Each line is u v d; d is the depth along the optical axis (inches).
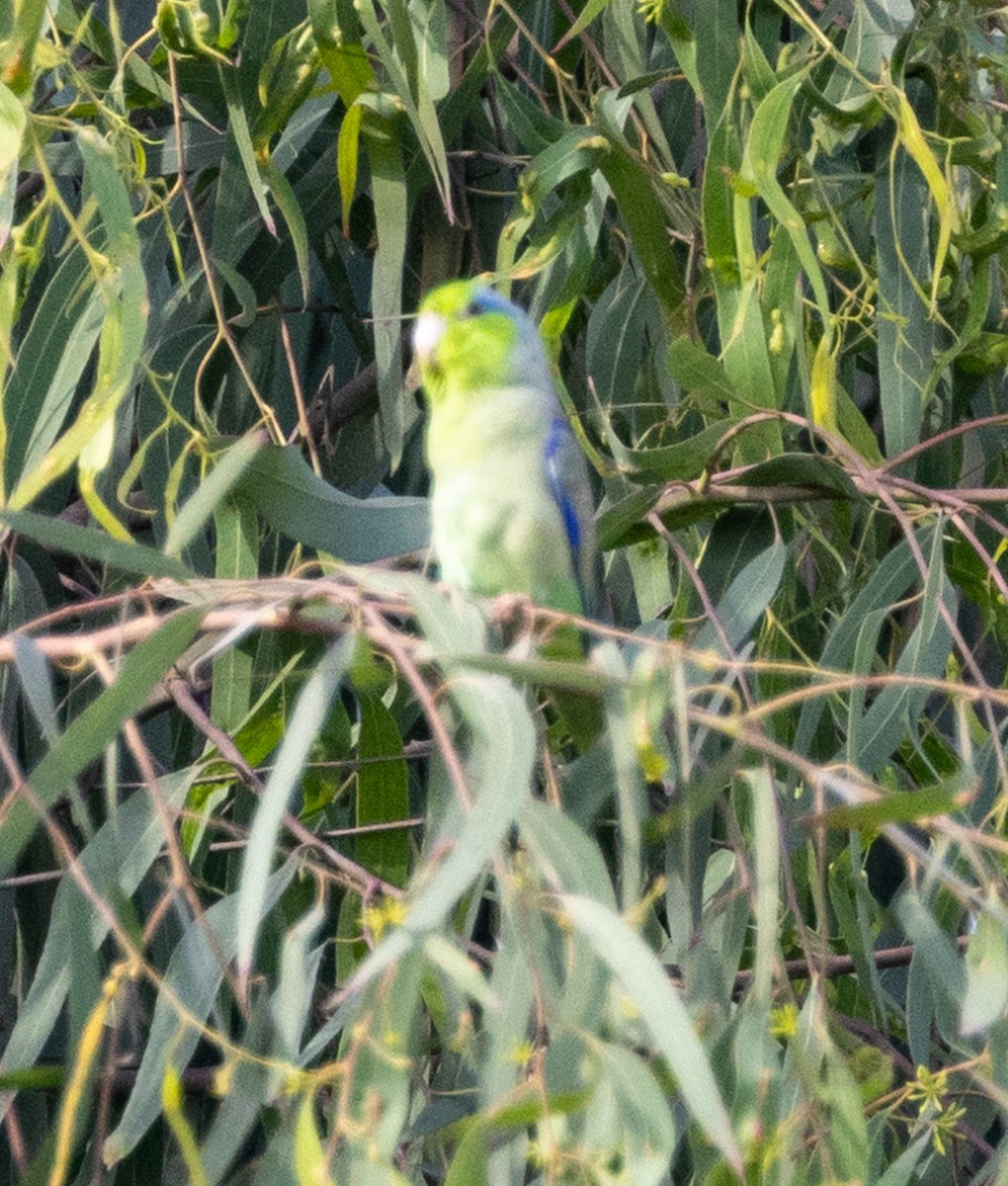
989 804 233.3
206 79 276.7
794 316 253.3
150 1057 200.2
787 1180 181.2
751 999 188.4
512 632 211.3
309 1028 254.7
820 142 284.8
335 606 195.2
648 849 245.0
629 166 273.4
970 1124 275.0
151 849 227.0
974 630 354.9
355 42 261.3
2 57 235.3
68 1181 262.1
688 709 175.6
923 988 225.6
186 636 170.7
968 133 282.8
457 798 160.6
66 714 279.4
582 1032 161.8
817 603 277.0
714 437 254.2
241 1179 210.2
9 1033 287.7
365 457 318.7
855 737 233.3
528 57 310.3
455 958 157.6
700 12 263.1
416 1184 212.4
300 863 218.2
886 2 274.5
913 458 291.3
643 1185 157.1
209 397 293.3
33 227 272.7
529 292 313.3
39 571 286.7
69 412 295.9
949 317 292.2
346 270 318.0
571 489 257.0
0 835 156.0
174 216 291.7
